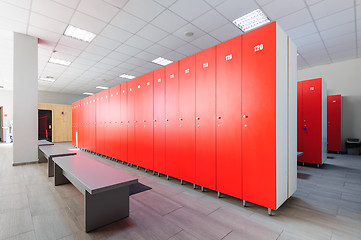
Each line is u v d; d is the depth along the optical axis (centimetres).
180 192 303
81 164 277
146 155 433
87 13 370
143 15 378
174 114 357
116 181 194
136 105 472
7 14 372
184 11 364
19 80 462
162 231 191
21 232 185
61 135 1173
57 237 178
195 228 197
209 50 294
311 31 456
